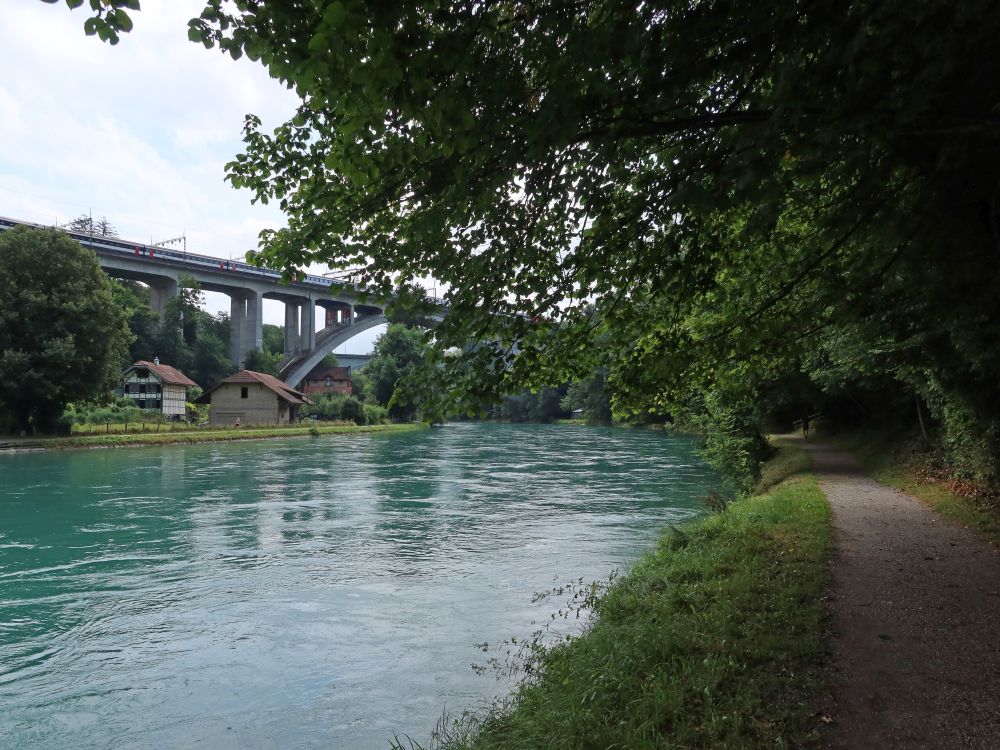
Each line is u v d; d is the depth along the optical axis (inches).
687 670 200.4
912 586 277.6
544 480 1007.0
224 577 459.8
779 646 212.5
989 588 270.5
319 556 517.0
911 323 299.9
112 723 259.0
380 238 219.6
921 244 226.7
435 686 280.8
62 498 822.5
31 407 1727.4
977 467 499.5
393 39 132.7
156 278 3331.7
